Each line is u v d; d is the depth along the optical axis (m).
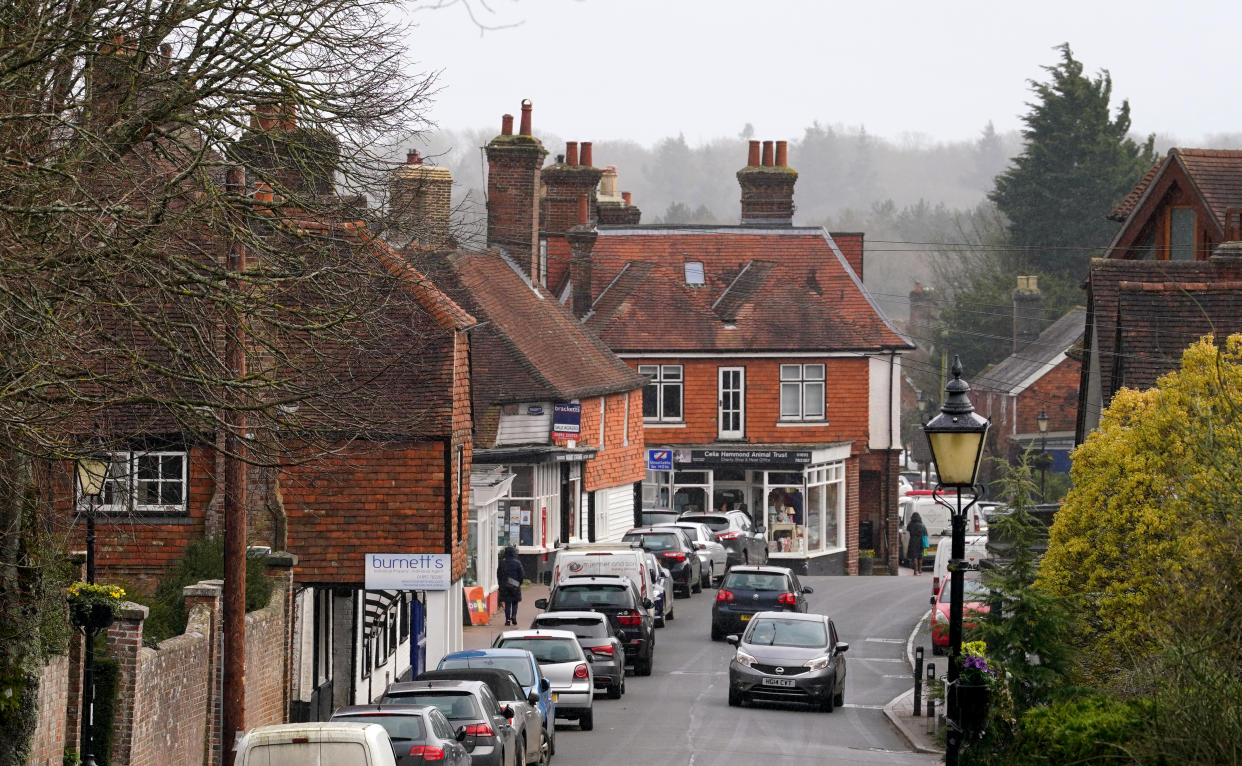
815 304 158.50
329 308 45.97
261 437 51.09
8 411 35.81
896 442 158.12
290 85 42.56
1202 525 36.28
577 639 70.69
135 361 38.34
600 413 131.88
